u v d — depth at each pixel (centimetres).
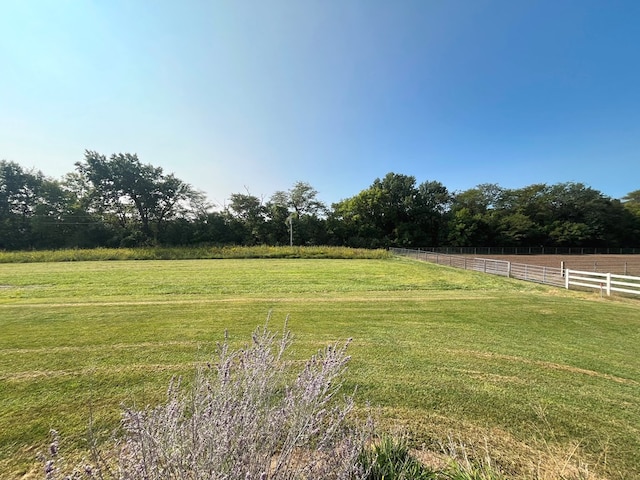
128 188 3847
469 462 210
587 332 558
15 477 207
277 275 1459
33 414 282
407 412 291
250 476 118
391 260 2461
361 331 557
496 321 630
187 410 206
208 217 4188
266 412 145
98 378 358
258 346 189
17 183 3616
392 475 173
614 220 4650
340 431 172
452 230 4450
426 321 629
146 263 2119
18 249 3331
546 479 204
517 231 4400
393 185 4675
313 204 4597
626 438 257
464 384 351
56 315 656
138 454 124
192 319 627
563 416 288
